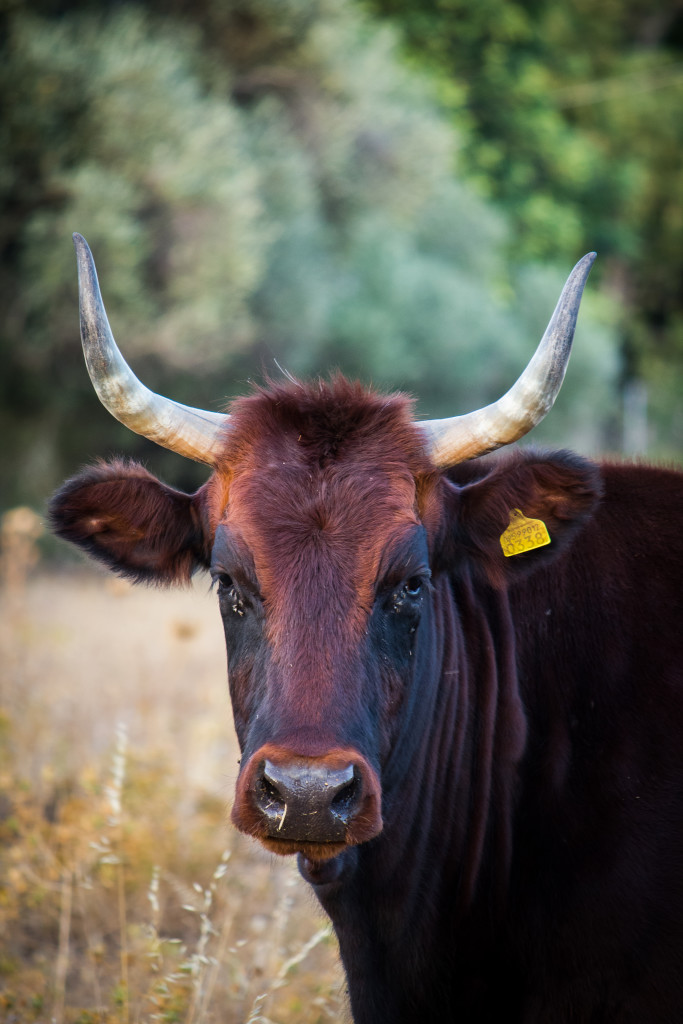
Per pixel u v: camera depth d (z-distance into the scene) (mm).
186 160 61219
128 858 17844
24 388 61719
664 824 11023
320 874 10594
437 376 81125
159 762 21984
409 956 11688
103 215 57312
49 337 58656
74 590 44656
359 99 80438
